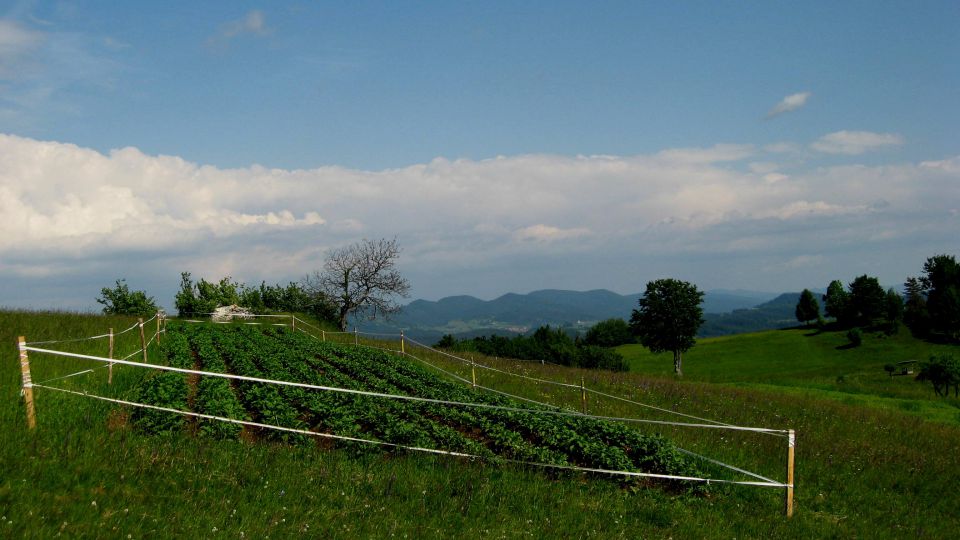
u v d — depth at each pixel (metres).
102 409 15.39
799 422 27.97
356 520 10.78
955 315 107.88
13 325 28.84
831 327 127.75
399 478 13.38
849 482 18.73
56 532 8.59
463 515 11.87
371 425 18.39
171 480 11.16
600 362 79.69
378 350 40.28
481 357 46.47
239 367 28.33
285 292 70.19
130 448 12.34
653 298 83.62
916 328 116.38
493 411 20.59
